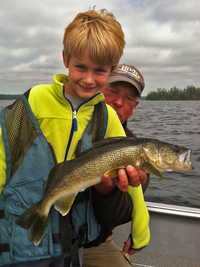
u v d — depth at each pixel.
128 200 1.66
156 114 21.94
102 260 2.23
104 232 1.90
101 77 1.43
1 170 1.38
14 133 1.38
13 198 1.33
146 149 1.47
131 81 2.48
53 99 1.44
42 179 1.34
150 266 2.67
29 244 1.31
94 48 1.31
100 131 1.52
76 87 1.43
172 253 2.88
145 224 1.75
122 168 1.41
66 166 1.37
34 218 1.31
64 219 1.39
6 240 1.32
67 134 1.44
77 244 1.41
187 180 6.21
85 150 1.40
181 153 1.57
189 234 2.85
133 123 16.34
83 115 1.50
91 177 1.37
